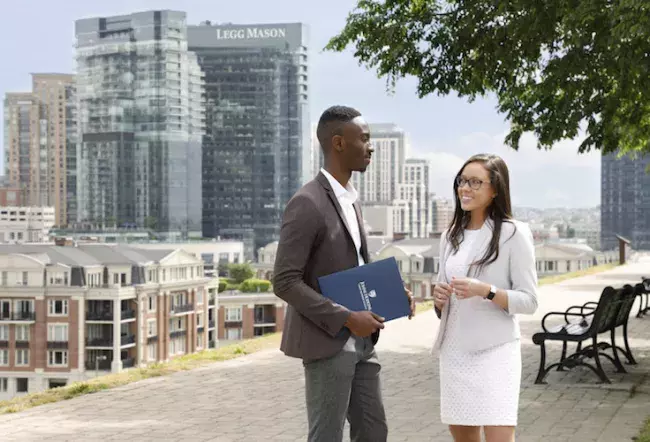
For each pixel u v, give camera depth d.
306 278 4.48
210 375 10.46
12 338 91.44
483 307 4.59
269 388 9.55
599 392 9.00
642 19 8.58
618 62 9.42
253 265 175.38
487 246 4.64
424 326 15.77
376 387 4.61
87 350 91.38
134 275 93.50
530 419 7.76
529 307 4.53
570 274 31.39
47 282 91.00
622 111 11.34
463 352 4.60
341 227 4.48
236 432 7.42
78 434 7.36
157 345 96.31
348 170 4.53
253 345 13.21
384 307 4.41
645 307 17.45
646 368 10.53
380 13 12.17
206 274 110.00
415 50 11.57
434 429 7.47
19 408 8.50
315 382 4.46
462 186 4.69
